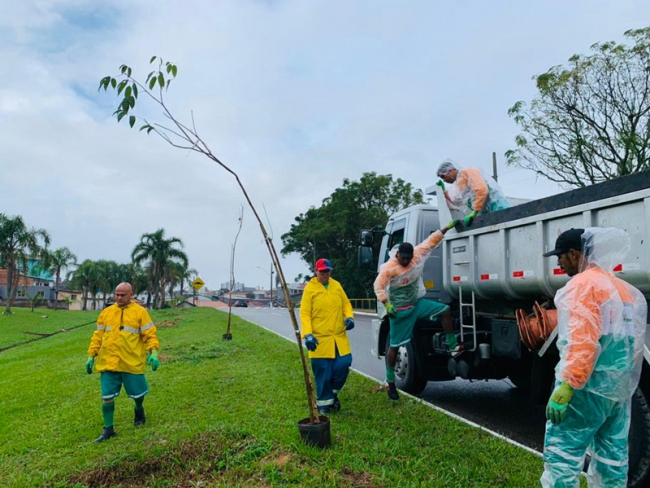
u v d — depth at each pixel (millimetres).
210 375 8453
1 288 64312
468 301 6523
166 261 45469
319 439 4496
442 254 6855
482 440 4848
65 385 8578
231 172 4520
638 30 17594
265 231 4613
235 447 4609
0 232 38281
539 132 20031
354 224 40812
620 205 3986
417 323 7086
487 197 6223
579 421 2943
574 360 2818
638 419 3779
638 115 18156
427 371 7016
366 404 6348
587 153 19453
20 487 4316
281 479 3912
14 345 21125
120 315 5766
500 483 3904
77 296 72250
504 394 7551
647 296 3887
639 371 3072
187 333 16641
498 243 5551
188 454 4566
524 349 5430
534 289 5066
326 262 5844
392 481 3861
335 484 3785
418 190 40906
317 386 5859
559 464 2977
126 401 7035
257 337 14352
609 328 2881
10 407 7324
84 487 4156
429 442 4801
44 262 41344
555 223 4699
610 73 18188
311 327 5781
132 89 4211
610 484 3062
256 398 6652
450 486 3824
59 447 5355
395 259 6434
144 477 4301
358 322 23672
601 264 3031
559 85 18906
